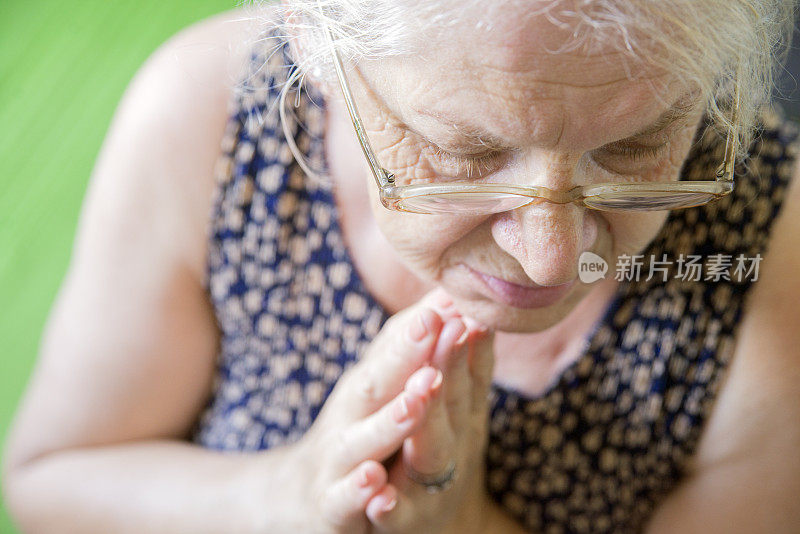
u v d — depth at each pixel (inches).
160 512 57.8
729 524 55.3
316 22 35.8
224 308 60.4
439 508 51.2
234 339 61.9
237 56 54.2
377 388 48.3
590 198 33.7
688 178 47.6
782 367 52.6
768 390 52.9
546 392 56.7
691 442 55.8
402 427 45.6
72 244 106.6
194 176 57.2
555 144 31.5
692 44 29.2
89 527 58.6
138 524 58.0
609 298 54.1
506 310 41.5
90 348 60.7
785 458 53.5
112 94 119.8
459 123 31.7
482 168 34.9
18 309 102.0
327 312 58.7
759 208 50.4
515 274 39.3
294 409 61.7
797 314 51.8
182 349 61.7
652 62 29.0
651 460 57.2
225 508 56.2
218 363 64.5
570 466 58.4
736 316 52.9
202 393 65.2
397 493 48.6
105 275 60.2
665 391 55.1
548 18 27.8
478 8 28.2
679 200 35.1
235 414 63.8
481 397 50.8
